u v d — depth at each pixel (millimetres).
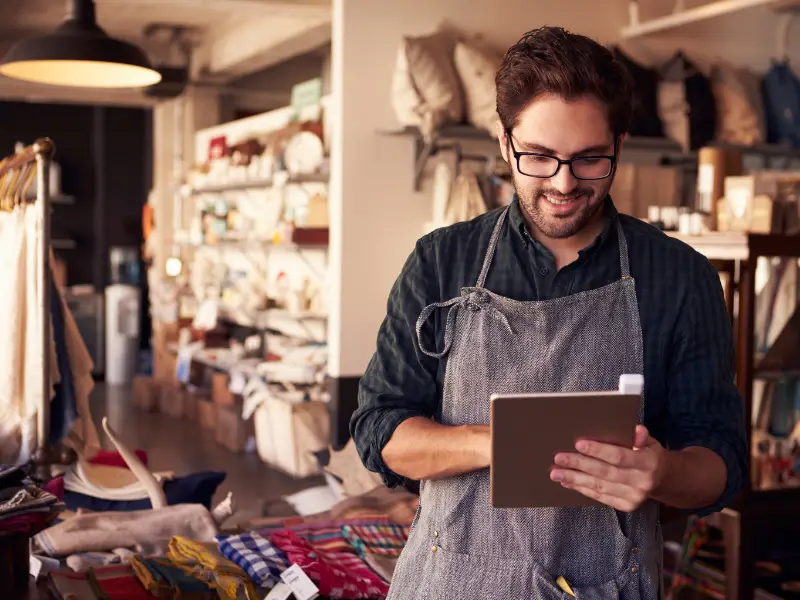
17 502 3117
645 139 6238
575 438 1429
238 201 9461
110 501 4180
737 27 6973
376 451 1712
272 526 3916
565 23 6484
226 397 8445
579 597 1620
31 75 5184
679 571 4301
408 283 1793
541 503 1463
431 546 1720
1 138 13156
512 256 1731
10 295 4160
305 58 11141
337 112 5996
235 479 6859
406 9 6051
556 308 1680
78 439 4383
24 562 3176
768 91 6719
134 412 9812
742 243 3979
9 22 9727
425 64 5613
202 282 9414
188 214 10938
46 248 4113
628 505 1434
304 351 7133
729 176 4453
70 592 3176
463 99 5723
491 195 5824
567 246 1721
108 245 13703
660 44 6758
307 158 7051
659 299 1681
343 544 3559
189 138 10922
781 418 4160
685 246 1727
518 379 1678
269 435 7184
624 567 1668
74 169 13500
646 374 1679
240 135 9594
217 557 3215
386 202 6086
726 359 1708
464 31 6191
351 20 5941
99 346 12727
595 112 1520
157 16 9547
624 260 1702
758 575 4121
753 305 3986
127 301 12031
